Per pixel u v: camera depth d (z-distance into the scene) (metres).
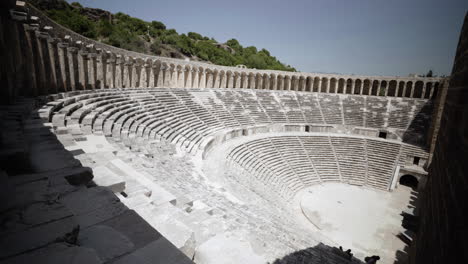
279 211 21.16
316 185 31.89
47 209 4.34
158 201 7.36
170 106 30.62
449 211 3.08
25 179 5.49
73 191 5.32
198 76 45.75
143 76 34.16
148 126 22.00
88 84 22.70
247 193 19.95
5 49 11.38
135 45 66.12
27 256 3.26
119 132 16.00
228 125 35.50
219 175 20.44
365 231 22.44
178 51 76.25
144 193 7.38
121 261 3.67
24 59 14.01
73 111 15.34
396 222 24.09
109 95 23.12
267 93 48.59
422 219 6.82
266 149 33.72
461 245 2.26
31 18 14.39
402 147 35.91
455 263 2.31
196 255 5.85
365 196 29.61
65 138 9.80
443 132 5.43
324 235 21.44
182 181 14.00
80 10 67.69
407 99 44.97
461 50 5.02
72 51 19.12
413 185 33.84
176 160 18.83
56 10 57.72
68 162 6.69
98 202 5.06
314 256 11.70
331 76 50.84
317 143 37.78
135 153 14.39
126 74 30.39
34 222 3.94
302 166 33.94
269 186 26.92
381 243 20.78
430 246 3.95
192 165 19.62
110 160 9.62
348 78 49.88
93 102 18.91
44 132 9.12
